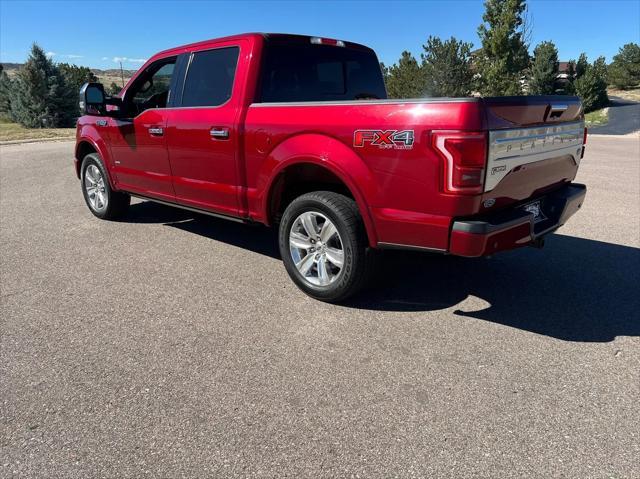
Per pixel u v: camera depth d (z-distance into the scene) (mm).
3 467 2205
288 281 4332
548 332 3426
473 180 2916
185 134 4637
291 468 2197
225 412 2570
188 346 3230
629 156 14281
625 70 69500
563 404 2639
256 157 4035
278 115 3818
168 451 2301
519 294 4059
